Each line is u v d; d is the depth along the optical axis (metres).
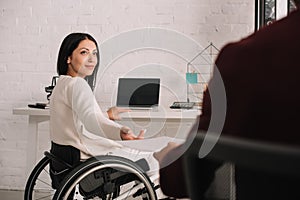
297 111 0.68
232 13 3.83
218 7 3.84
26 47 4.00
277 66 0.70
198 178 0.76
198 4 3.85
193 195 0.78
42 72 3.99
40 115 3.37
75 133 2.34
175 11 3.87
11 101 4.03
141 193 2.38
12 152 4.05
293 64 0.70
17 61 4.01
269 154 0.64
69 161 2.37
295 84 0.69
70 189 2.19
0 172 4.06
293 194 0.64
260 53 0.72
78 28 3.95
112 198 2.39
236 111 0.72
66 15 3.96
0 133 4.05
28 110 3.33
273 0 3.22
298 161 0.62
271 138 0.70
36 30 3.98
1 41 4.02
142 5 3.89
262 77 0.71
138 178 2.34
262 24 3.41
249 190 0.70
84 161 2.20
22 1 3.98
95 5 3.93
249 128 0.71
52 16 3.97
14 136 4.04
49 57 3.98
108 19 3.92
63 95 2.34
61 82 2.36
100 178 2.31
